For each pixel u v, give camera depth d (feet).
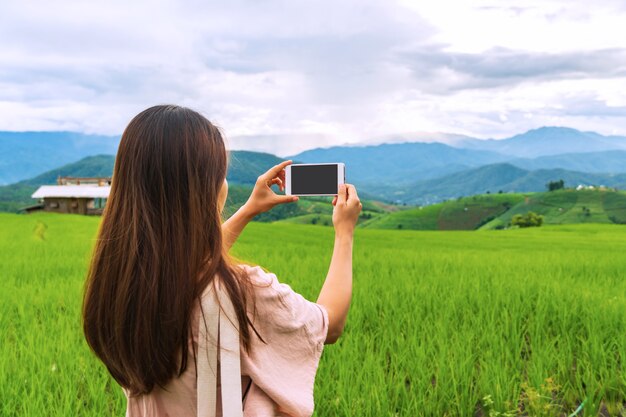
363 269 42.86
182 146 5.28
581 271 44.70
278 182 7.39
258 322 5.38
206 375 5.18
